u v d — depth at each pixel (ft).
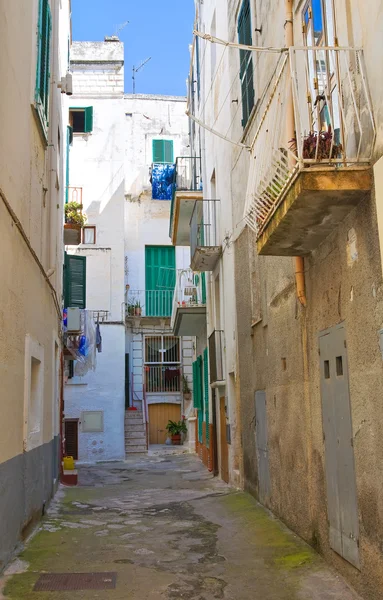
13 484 20.52
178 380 81.97
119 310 75.00
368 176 15.48
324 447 19.86
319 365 20.42
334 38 16.49
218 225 45.47
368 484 15.78
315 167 15.57
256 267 32.76
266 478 29.17
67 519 28.81
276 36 26.58
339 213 17.21
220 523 27.68
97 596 16.99
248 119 32.76
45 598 16.67
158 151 87.10
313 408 21.22
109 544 23.57
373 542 15.44
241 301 36.55
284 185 17.07
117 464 65.16
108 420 72.02
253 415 32.81
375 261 15.29
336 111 18.40
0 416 18.33
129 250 83.51
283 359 25.85
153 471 55.16
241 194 36.42
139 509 32.40
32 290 24.91
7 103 19.34
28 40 23.91
